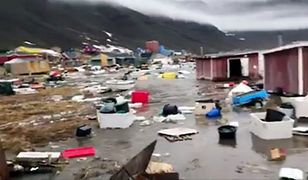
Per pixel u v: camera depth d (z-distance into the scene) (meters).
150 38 175.12
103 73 48.50
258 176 8.11
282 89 19.78
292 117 13.71
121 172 7.12
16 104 21.59
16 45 104.44
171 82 31.95
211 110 15.13
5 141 12.36
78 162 9.73
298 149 9.91
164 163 8.91
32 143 12.01
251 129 12.09
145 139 11.81
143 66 58.91
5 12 133.62
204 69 32.81
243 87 18.97
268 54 20.91
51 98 23.97
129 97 22.02
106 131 13.21
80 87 30.62
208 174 8.38
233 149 10.21
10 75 47.44
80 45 126.31
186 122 14.09
